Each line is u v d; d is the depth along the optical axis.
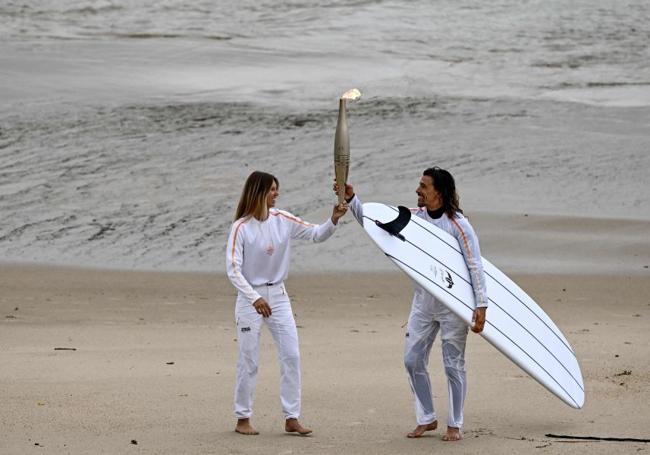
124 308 40.38
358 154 76.12
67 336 32.16
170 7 118.00
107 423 19.56
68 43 105.69
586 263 54.19
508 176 71.81
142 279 50.81
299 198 66.69
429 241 18.56
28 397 21.89
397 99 92.25
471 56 104.06
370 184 69.06
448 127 84.00
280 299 18.89
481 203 65.94
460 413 18.45
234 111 87.69
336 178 18.56
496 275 20.52
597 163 75.19
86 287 47.72
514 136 81.81
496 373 25.25
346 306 41.59
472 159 75.38
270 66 100.12
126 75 96.62
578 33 111.38
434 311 18.52
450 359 18.39
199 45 105.69
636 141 81.12
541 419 20.31
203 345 30.28
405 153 76.44
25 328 34.16
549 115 88.69
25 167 73.75
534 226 61.41
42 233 61.41
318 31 110.31
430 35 109.69
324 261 56.28
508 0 120.81
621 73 100.62
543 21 114.69
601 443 18.02
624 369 25.80
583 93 95.00
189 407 21.12
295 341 18.92
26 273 52.12
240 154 76.75
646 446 17.70
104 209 66.06
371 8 117.25
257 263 18.66
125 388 23.02
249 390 18.88
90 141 79.38
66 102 88.94
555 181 71.06
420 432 18.72
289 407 18.91
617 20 115.00
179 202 67.50
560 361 19.30
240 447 17.83
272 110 88.31
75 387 23.08
